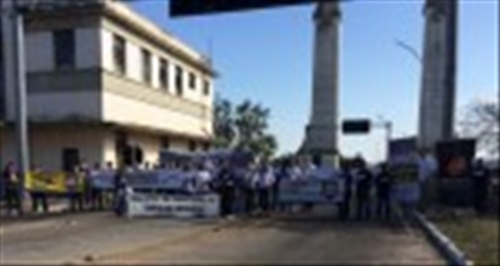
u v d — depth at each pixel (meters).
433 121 26.73
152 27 45.12
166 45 47.31
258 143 80.88
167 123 47.84
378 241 18.56
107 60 39.31
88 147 39.22
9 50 39.00
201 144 54.97
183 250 16.98
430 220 22.14
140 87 43.50
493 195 24.59
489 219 21.95
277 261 15.16
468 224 20.52
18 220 25.38
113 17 39.66
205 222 24.41
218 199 26.70
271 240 18.89
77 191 30.30
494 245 16.38
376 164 28.97
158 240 19.11
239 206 27.70
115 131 40.34
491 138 42.41
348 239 18.98
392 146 31.36
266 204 28.02
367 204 25.47
